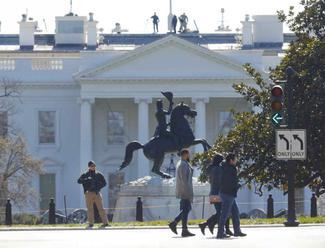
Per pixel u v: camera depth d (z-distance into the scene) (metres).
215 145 150.38
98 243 87.31
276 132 106.50
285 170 147.75
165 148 153.75
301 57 147.50
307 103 144.38
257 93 153.38
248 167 149.25
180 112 153.50
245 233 96.81
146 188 156.75
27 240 92.06
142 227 113.81
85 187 119.44
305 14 152.25
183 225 96.19
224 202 91.94
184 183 96.12
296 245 81.69
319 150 144.88
